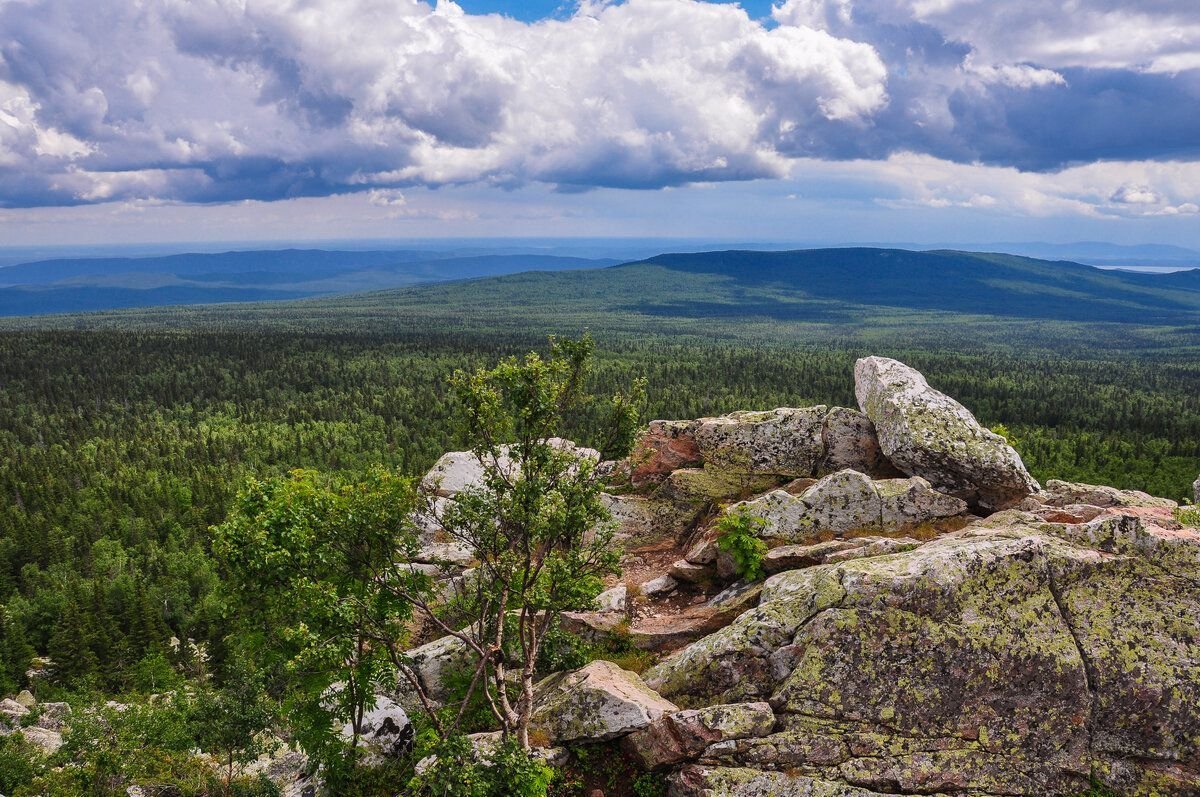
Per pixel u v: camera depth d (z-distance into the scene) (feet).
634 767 56.80
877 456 97.09
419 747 62.80
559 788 55.77
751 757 53.31
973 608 57.67
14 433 560.61
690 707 60.03
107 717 104.99
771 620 59.98
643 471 104.68
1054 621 57.57
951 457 85.15
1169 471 414.62
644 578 86.53
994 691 55.36
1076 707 54.95
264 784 82.74
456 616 82.12
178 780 99.40
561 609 63.67
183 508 416.46
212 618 255.29
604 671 62.75
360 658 65.92
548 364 58.54
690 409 609.01
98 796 96.73
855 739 53.88
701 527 91.40
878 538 74.69
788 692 55.88
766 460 99.76
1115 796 53.62
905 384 94.58
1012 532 66.49
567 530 58.80
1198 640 56.59
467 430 59.26
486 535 61.26
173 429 583.58
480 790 50.21
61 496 418.72
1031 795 53.06
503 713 59.67
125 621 286.05
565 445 64.69
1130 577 59.82
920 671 55.77
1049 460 438.40
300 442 533.14
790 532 81.05
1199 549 60.08
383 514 59.52
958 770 53.11
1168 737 54.44
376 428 577.84
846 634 56.95
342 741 68.69
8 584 334.65
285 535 64.90
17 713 164.96
